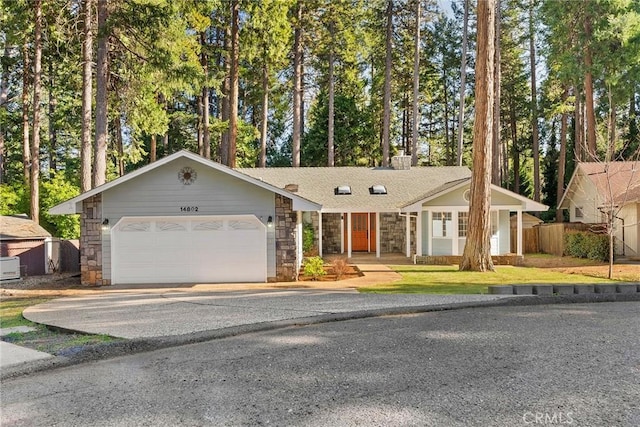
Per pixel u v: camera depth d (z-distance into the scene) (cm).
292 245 1462
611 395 450
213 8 1750
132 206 1455
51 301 1127
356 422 401
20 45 1991
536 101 3194
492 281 1322
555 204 3569
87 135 1659
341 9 2678
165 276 1459
